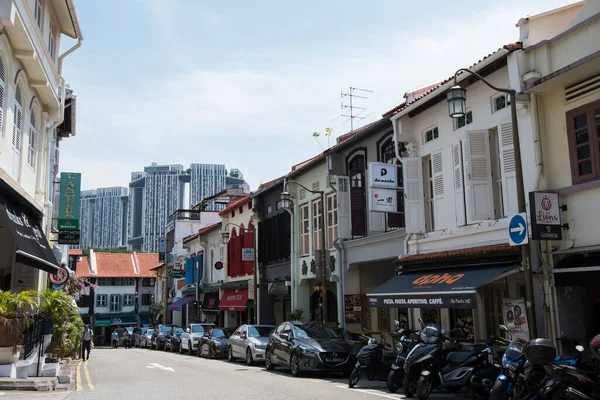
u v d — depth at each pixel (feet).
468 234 46.88
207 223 169.58
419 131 54.75
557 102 40.11
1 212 46.52
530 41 41.60
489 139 46.06
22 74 47.09
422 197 53.47
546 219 37.81
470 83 47.67
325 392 36.96
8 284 52.95
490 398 26.55
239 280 107.34
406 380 33.99
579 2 42.96
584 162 37.81
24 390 35.99
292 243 81.87
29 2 45.24
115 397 35.04
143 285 217.56
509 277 45.24
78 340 71.36
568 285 37.01
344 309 66.39
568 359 24.76
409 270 52.80
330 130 82.69
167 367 62.39
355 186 64.49
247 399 33.96
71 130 86.69
